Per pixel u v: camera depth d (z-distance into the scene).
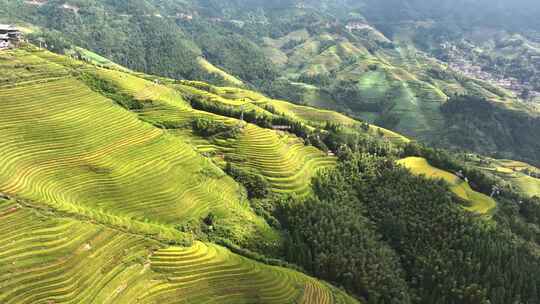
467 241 103.44
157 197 91.50
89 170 90.81
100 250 69.12
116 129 110.31
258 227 97.62
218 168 113.25
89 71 135.00
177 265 72.88
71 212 74.06
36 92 112.81
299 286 80.50
